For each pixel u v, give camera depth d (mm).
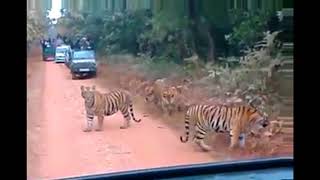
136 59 13039
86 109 12273
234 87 13539
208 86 13445
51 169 11508
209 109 13305
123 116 12891
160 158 12680
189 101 13398
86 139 12359
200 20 13414
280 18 12836
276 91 12836
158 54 13211
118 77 12766
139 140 12844
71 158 11945
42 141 11352
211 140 13125
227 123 13188
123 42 12805
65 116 12000
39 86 11094
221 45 13609
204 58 13539
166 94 13242
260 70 13375
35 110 11062
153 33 13086
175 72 13383
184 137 13086
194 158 12781
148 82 13211
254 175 11492
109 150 12445
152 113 13078
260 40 13250
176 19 13281
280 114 12828
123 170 12398
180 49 13375
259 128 12859
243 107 13219
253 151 12766
